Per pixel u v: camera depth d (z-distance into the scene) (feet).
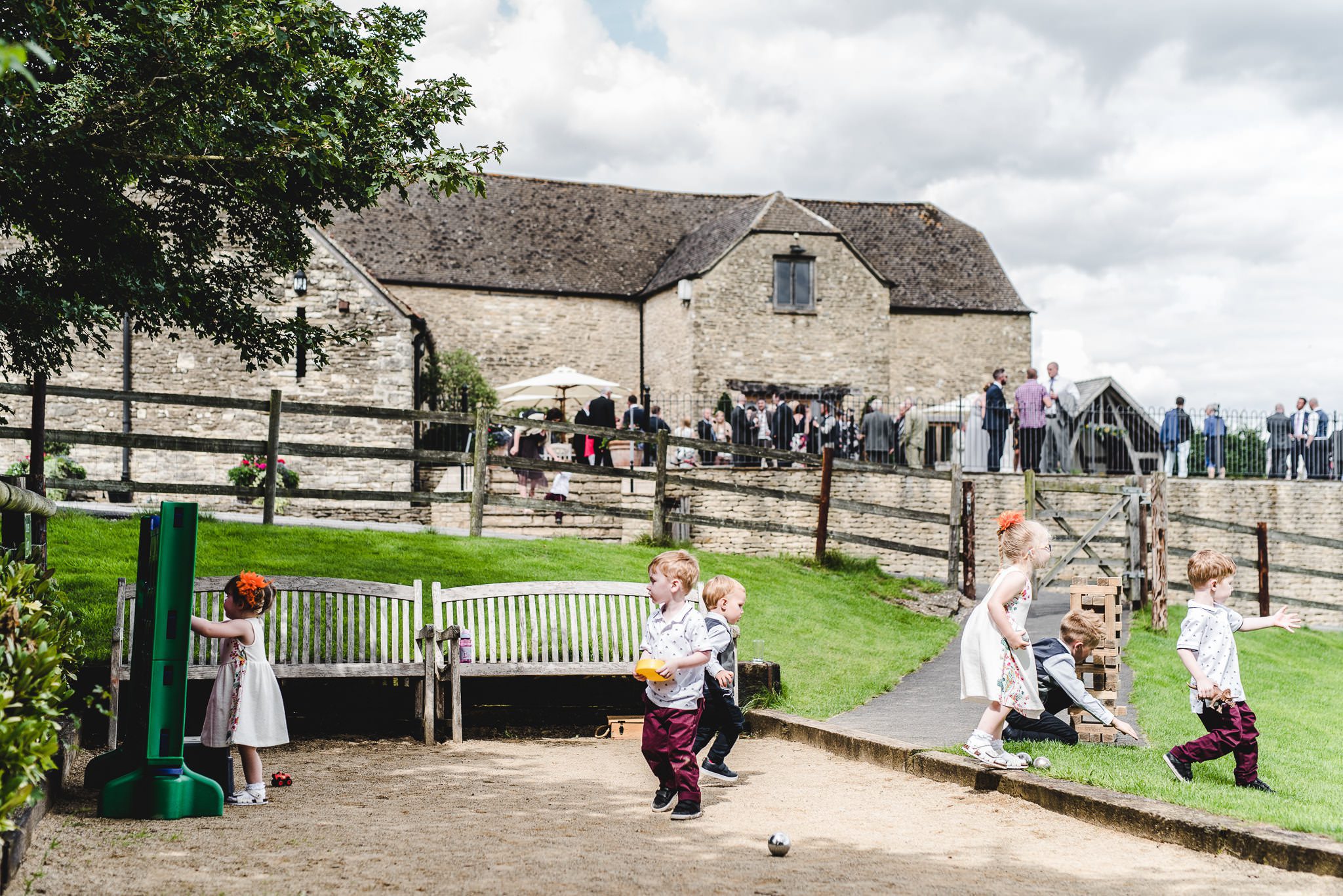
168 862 15.03
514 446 75.05
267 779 22.43
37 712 14.38
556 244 113.60
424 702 28.07
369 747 27.27
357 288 92.58
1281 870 15.46
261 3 24.31
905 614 49.26
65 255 28.40
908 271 118.52
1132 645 44.34
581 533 63.10
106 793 18.08
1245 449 77.97
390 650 30.40
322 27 24.61
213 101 24.40
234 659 19.95
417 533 47.29
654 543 52.75
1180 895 14.16
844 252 107.55
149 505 46.06
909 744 24.48
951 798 20.66
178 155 24.97
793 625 42.68
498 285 106.83
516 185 118.32
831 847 16.88
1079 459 75.92
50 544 38.32
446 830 17.65
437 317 105.70
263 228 32.27
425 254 107.55
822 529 56.29
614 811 19.65
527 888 14.08
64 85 23.68
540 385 90.02
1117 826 18.04
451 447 81.35
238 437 89.86
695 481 54.13
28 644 15.92
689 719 19.19
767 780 22.85
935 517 56.29
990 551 69.82
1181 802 18.47
